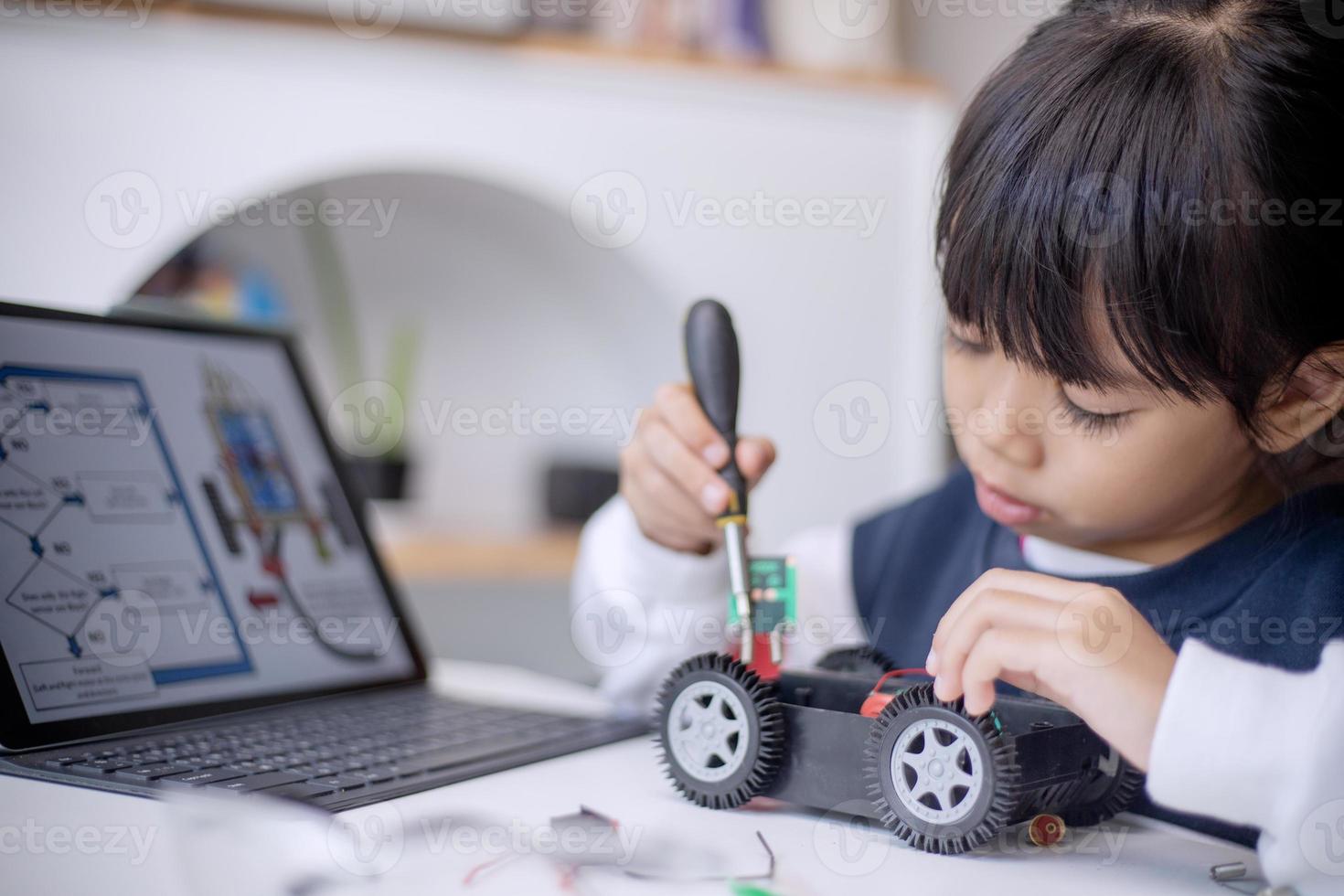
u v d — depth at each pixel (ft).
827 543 3.63
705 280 5.72
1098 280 1.87
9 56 4.50
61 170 4.59
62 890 1.39
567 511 6.31
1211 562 2.36
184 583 2.38
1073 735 1.70
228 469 2.60
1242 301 1.89
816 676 1.92
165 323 2.63
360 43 5.00
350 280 6.32
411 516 6.25
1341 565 2.27
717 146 5.66
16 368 2.24
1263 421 2.01
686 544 2.81
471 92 5.24
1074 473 2.07
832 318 5.90
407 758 2.03
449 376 6.59
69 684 2.09
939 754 1.59
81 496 2.26
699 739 1.81
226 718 2.32
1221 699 1.58
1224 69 1.94
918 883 1.47
